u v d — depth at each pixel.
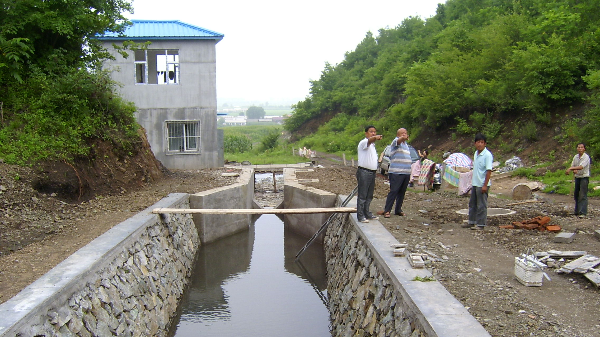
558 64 19.27
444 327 4.32
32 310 4.74
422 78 28.20
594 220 9.13
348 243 9.44
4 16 12.85
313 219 13.53
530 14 26.38
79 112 13.16
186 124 20.77
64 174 11.13
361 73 59.12
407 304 5.19
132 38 19.44
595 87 16.73
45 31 13.73
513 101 21.45
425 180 13.78
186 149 20.91
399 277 5.71
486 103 23.45
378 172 17.91
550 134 18.89
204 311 8.88
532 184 14.41
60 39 14.35
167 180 15.80
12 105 12.59
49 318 5.02
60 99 12.89
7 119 12.25
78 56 14.80
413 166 14.68
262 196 19.98
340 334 7.46
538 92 19.47
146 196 12.26
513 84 21.72
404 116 31.83
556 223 8.93
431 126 27.67
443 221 9.31
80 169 11.78
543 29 21.69
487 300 5.29
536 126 19.86
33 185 10.27
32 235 8.05
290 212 9.74
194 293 9.88
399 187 9.45
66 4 13.88
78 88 13.40
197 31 20.53
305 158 32.81
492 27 26.84
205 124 20.64
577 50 19.23
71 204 10.47
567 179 14.73
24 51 12.84
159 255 9.12
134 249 8.09
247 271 11.41
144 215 9.64
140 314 7.12
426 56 39.12
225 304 9.23
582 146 9.52
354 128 43.19
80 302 5.69
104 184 12.37
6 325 4.39
